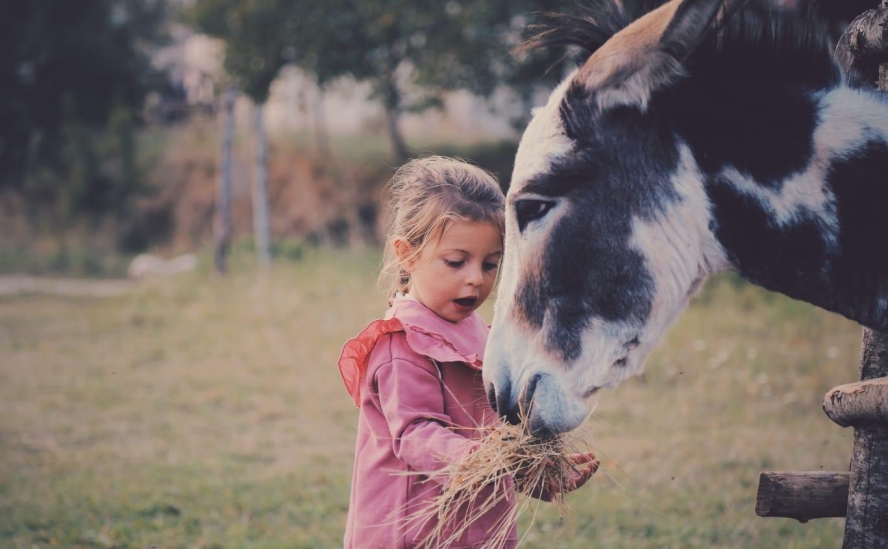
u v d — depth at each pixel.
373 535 2.35
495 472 2.18
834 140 2.12
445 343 2.37
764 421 6.02
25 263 19.14
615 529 4.21
